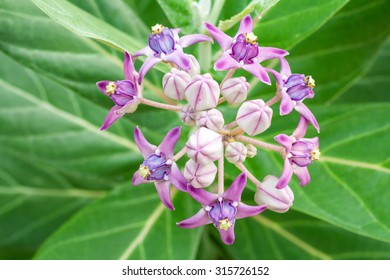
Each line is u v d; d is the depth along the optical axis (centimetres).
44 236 66
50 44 54
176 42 48
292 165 47
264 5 48
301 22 53
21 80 62
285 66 48
